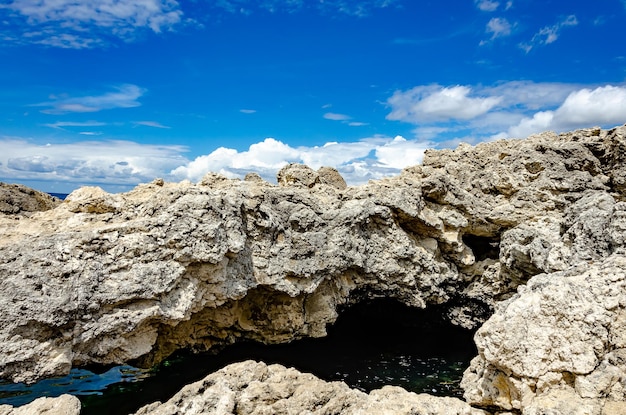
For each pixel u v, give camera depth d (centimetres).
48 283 1730
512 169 3103
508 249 2758
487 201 3128
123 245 1920
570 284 1409
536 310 1395
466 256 3152
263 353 2619
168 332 2327
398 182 3083
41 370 1694
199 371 2312
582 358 1277
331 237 2683
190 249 2030
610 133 3009
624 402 1180
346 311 3362
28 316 1659
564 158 2975
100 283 1823
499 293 2994
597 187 2823
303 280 2556
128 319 1862
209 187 2600
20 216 2250
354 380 2345
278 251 2481
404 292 2966
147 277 1908
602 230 2011
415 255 2920
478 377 1581
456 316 3256
